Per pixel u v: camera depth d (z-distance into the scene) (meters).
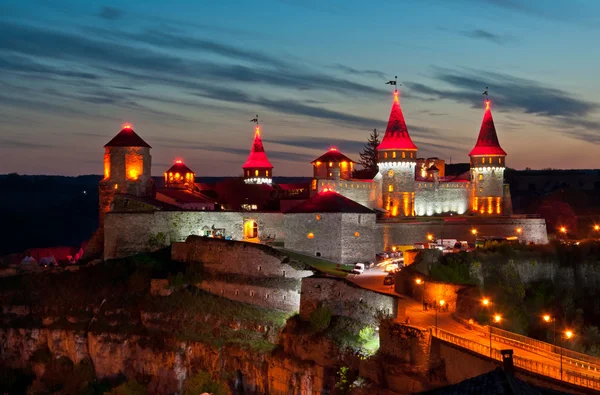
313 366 81.62
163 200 131.62
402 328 70.62
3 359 103.81
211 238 108.50
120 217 116.50
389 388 69.94
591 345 87.50
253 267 102.19
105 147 128.00
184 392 90.50
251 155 158.25
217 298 102.31
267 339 92.31
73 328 102.69
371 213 111.12
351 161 149.12
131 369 97.75
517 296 99.81
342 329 82.94
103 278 109.81
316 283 88.69
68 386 96.81
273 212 115.88
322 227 109.69
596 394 48.59
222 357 91.69
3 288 110.06
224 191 149.50
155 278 106.44
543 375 52.06
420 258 101.06
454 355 63.56
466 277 94.31
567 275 111.50
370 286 94.44
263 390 87.69
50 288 109.31
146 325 100.06
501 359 59.12
